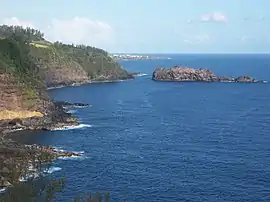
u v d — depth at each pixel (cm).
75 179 8431
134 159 10050
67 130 13388
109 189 7956
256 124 14900
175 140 12225
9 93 13975
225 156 10438
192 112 17625
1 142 10831
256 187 8181
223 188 8112
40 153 9856
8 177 7519
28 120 13850
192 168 9369
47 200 4369
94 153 10531
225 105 19825
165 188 8075
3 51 17125
